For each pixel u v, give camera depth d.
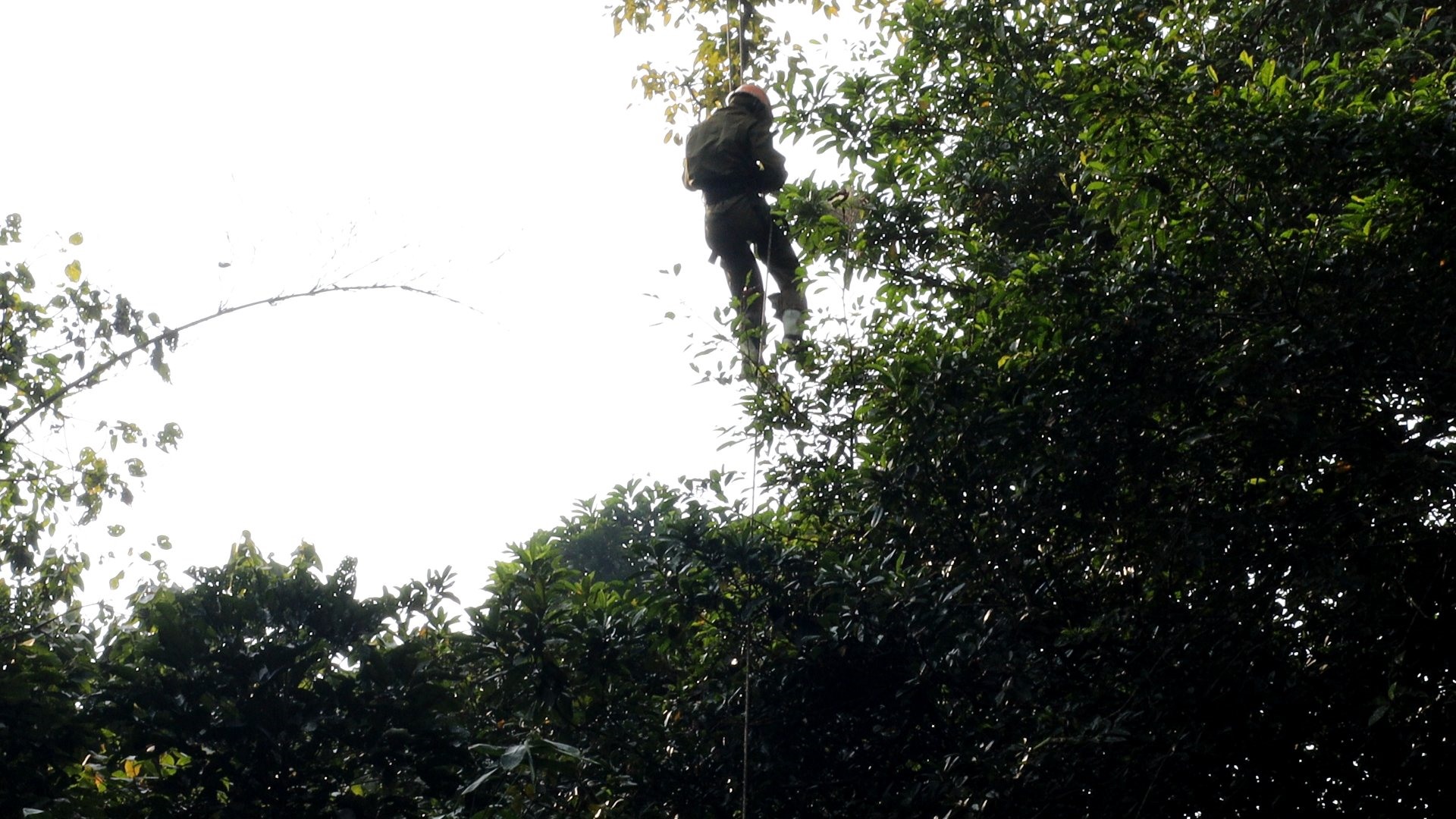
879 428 7.51
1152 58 6.88
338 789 6.84
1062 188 8.59
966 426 7.08
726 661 7.70
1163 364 6.93
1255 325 6.71
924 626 7.12
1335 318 6.58
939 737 7.46
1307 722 6.88
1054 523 7.15
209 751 6.75
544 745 6.51
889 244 7.93
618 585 7.71
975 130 8.84
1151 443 6.92
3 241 7.32
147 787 6.79
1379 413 6.60
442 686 7.00
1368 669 6.71
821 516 7.91
